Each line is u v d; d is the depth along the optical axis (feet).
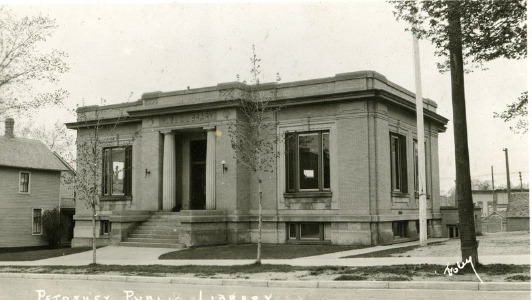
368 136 80.94
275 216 86.58
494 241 79.46
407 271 47.57
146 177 96.68
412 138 95.86
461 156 47.32
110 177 105.50
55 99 80.79
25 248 134.41
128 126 103.65
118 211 89.45
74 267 60.59
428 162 102.53
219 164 88.33
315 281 43.86
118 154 105.19
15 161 133.49
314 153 85.46
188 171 98.12
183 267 56.34
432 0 45.78
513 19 44.57
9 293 44.47
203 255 69.97
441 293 38.58
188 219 80.84
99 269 57.36
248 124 89.25
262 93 89.15
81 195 107.04
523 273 43.83
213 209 87.97
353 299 37.42
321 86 85.10
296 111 86.63
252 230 88.48
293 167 86.84
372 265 53.01
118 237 88.43
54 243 140.56
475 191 250.57
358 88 81.97
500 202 245.24
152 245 84.02
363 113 81.41
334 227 82.69
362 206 80.48
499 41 45.47
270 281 44.83
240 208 87.25
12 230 132.16
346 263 56.08
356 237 80.33
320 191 84.23
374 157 80.79
